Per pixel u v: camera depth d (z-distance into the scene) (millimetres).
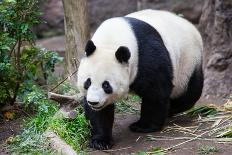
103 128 11500
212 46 16562
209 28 16922
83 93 10914
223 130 12031
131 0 24234
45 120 11961
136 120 13312
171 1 22203
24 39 13859
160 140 11695
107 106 11367
